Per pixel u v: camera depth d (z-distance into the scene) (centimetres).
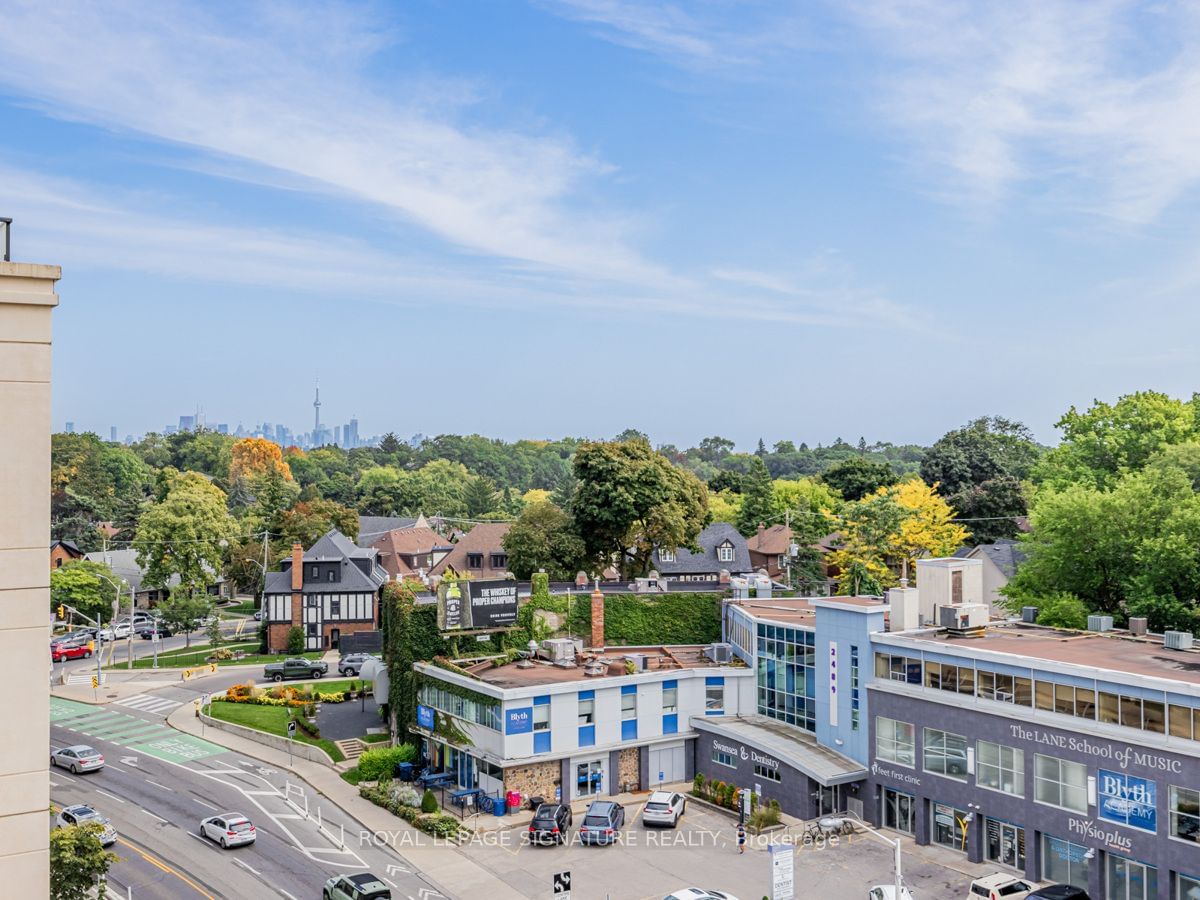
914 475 15762
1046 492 7300
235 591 14000
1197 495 6731
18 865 2098
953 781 4806
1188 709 3941
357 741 6712
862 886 4397
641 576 9056
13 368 2102
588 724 5697
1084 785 4272
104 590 11369
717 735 5884
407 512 19262
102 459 19775
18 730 2105
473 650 6500
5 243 2142
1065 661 4519
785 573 11462
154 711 7650
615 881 4494
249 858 4728
